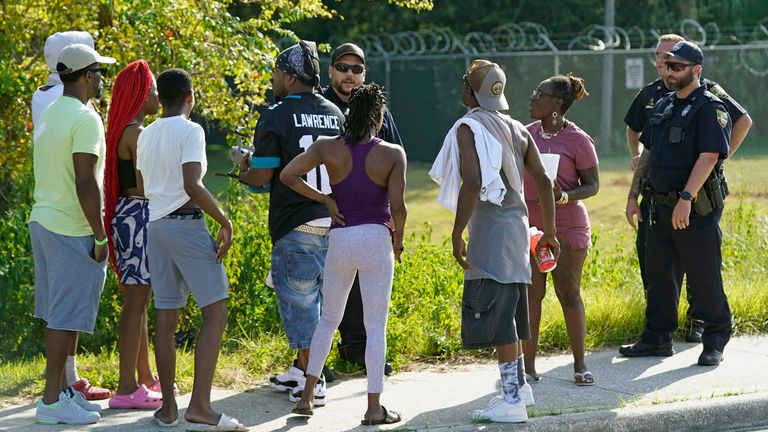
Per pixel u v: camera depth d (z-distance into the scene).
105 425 15.43
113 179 15.93
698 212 18.91
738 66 78.31
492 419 15.51
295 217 16.52
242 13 55.16
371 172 14.98
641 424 16.03
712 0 90.75
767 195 45.66
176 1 24.41
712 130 18.58
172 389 15.35
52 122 15.29
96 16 25.34
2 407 16.62
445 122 76.00
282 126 16.52
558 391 17.50
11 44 24.20
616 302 22.42
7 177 25.41
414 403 16.88
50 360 15.48
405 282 22.69
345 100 19.23
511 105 75.50
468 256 15.59
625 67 75.88
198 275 15.01
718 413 16.55
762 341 21.42
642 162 20.80
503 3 85.31
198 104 26.27
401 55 77.06
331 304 15.52
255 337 20.92
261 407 16.64
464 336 15.62
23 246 21.39
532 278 17.88
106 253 15.41
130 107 15.91
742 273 26.05
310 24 82.19
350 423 15.63
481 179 15.03
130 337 16.31
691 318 21.45
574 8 86.56
